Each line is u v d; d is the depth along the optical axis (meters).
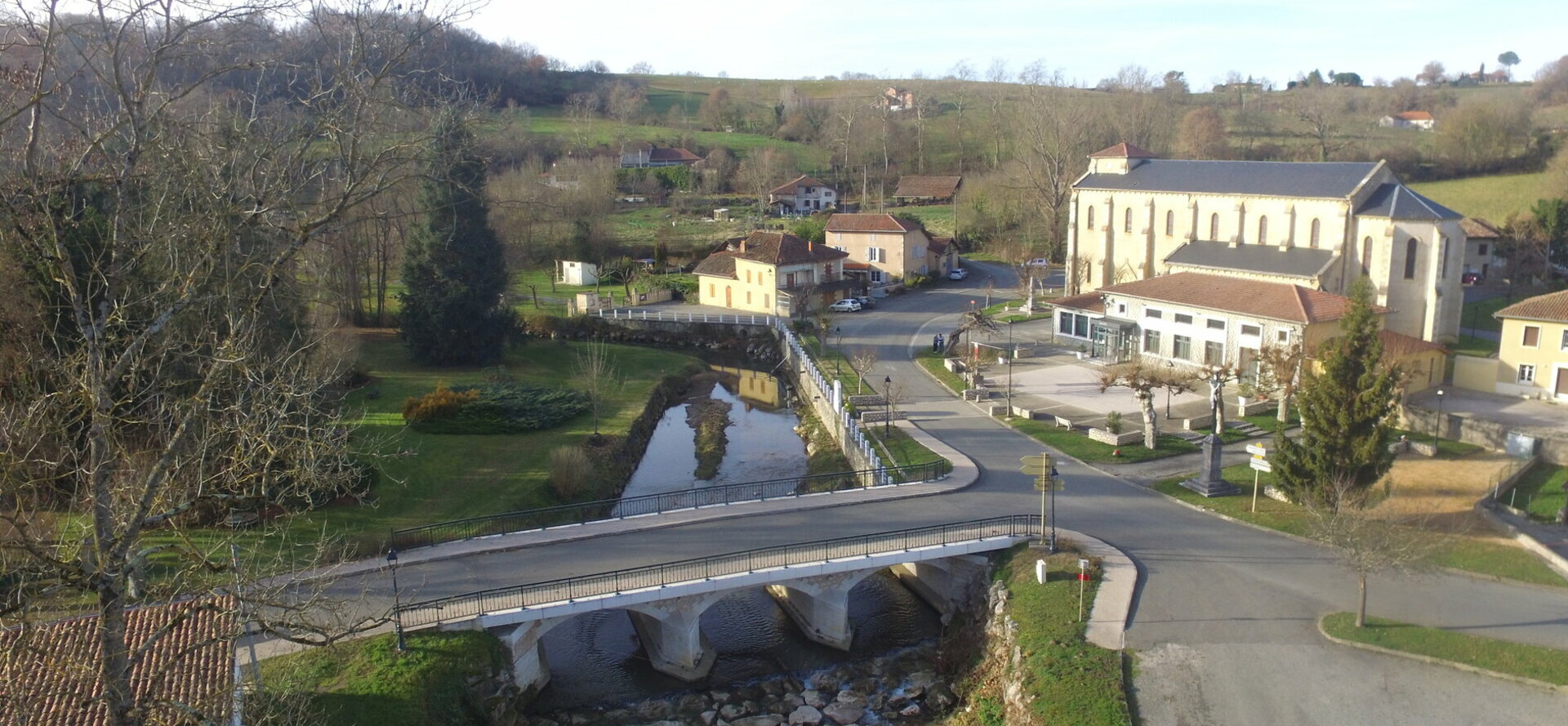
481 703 28.78
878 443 50.81
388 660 28.19
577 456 47.28
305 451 21.94
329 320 55.97
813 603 35.19
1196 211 81.81
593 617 37.28
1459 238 68.06
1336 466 38.19
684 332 89.88
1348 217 69.56
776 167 159.88
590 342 80.62
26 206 16.09
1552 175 109.31
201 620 22.52
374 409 56.69
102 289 19.44
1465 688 26.88
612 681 32.97
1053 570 34.09
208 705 18.75
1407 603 31.72
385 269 81.69
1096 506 40.94
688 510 39.97
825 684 32.53
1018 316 86.88
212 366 21.41
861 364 64.50
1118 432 50.75
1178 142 152.62
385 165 22.92
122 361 16.44
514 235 99.81
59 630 21.36
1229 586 33.19
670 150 170.62
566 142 169.62
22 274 27.14
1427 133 155.88
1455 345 69.50
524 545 36.31
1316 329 57.22
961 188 148.12
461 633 29.75
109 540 16.31
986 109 193.50
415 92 33.28
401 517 40.84
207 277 17.42
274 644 28.89
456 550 35.78
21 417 21.83
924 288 105.38
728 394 73.62
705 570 33.31
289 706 22.55
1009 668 29.69
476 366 69.75
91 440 16.20
